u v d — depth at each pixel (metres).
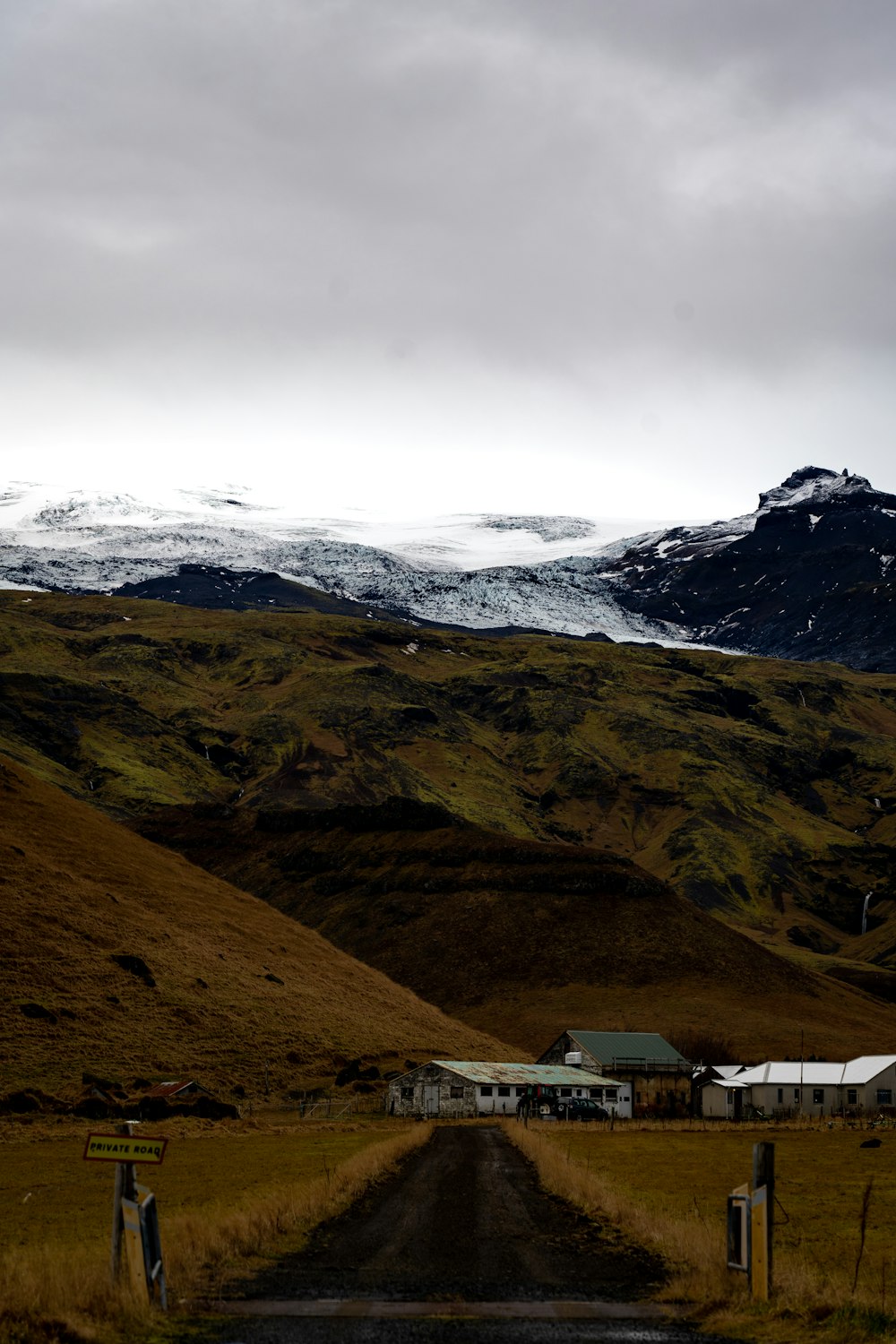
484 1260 35.44
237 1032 140.50
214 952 166.00
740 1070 167.88
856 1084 155.62
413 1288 30.91
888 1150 90.00
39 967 135.38
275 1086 130.25
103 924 154.88
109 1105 104.94
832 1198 57.31
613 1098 150.75
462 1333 25.88
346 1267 33.62
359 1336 25.38
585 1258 36.00
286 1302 28.75
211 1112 110.00
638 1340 25.45
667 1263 34.78
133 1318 25.56
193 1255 32.72
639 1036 171.38
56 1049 118.56
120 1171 28.20
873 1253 39.81
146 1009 136.38
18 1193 55.06
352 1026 161.88
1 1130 90.00
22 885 156.38
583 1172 56.84
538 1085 142.50
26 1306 25.02
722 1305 28.86
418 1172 61.34
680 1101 160.38
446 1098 137.50
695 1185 60.34
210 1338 24.86
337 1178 52.41
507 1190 53.16
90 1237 40.41
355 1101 132.88
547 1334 25.95
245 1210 41.31
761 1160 29.59
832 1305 27.20
